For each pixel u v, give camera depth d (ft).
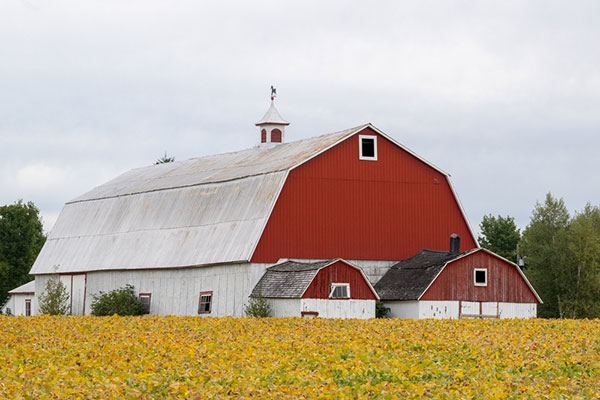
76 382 109.40
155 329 174.29
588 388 113.29
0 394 101.24
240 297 243.19
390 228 261.03
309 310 223.51
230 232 255.91
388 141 264.31
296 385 109.19
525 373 123.44
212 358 129.49
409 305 239.91
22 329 172.55
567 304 383.45
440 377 120.78
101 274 303.68
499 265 246.06
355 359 130.31
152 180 325.42
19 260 442.91
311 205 252.42
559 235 401.08
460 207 270.05
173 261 271.08
